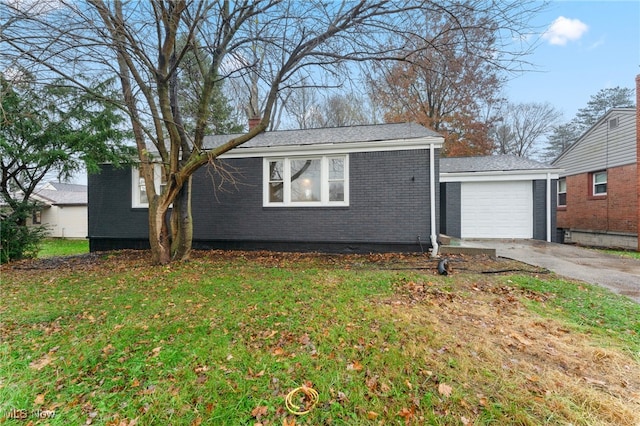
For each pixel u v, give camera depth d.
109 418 2.09
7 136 8.27
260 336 3.16
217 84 8.11
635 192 10.43
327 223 8.59
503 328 3.28
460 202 11.32
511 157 12.41
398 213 8.12
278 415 2.06
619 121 11.13
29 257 9.28
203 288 4.91
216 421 2.02
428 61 5.84
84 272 6.60
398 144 8.02
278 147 8.65
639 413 2.01
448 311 3.75
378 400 2.17
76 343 3.14
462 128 17.02
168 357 2.79
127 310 4.05
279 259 7.76
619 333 3.15
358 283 5.00
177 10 5.30
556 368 2.54
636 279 5.11
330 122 15.11
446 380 2.37
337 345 2.92
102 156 8.98
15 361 2.81
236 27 5.81
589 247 11.59
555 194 10.70
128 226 10.04
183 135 6.96
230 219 9.19
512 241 10.23
